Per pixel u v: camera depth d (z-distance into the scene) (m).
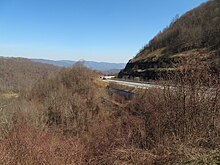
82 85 36.84
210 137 8.15
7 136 16.44
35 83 45.31
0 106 29.22
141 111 14.12
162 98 10.88
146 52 75.81
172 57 45.59
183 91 9.38
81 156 12.97
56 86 39.25
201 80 9.14
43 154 11.59
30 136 15.51
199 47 47.78
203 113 8.82
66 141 16.03
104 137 15.31
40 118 28.92
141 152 9.86
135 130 12.23
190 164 7.11
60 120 29.31
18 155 10.95
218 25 51.06
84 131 25.16
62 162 11.36
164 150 8.74
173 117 9.62
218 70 9.48
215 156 7.16
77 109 29.23
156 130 10.48
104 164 11.18
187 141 8.31
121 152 10.44
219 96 8.79
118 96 27.25
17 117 27.48
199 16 74.75
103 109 27.38
